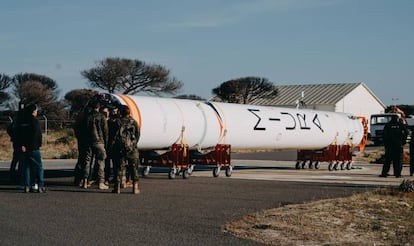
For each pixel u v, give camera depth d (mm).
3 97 65312
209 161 18281
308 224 9398
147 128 16297
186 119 17438
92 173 15523
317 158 23141
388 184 16219
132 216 9891
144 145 16641
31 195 12445
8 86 65750
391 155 18984
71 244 7688
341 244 8102
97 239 8016
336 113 24750
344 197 12742
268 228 9016
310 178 18156
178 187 14469
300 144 22172
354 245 8047
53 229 8633
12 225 8914
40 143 12891
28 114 12875
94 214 10016
